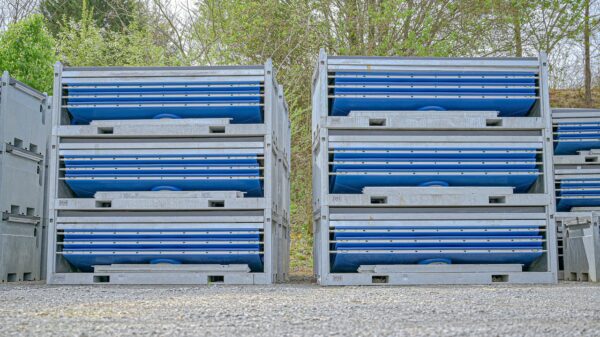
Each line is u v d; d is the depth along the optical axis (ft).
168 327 14.25
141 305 18.92
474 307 18.31
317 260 33.45
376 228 28.96
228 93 29.73
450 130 29.68
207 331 13.66
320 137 29.48
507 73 30.12
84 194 30.12
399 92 29.81
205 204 29.04
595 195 38.29
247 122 30.40
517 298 21.22
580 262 34.68
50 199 29.25
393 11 67.77
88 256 29.09
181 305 18.93
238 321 15.29
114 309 17.85
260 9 71.15
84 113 30.07
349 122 29.35
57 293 23.49
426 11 72.64
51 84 55.88
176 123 29.55
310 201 64.80
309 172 64.90
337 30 74.49
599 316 16.29
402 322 15.14
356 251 28.91
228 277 28.91
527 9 78.48
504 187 29.53
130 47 63.82
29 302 19.97
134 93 29.81
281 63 68.64
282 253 36.50
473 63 29.99
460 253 29.22
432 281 28.86
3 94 32.50
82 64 64.95
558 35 81.76
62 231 29.48
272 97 30.25
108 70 29.94
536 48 80.69
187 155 29.40
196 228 28.94
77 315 16.46
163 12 74.08
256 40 72.95
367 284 28.63
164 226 28.99
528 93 30.17
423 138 29.50
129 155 29.43
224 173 29.43
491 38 77.41
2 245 31.83
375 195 29.07
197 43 72.28
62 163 29.94
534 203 29.40
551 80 90.84
